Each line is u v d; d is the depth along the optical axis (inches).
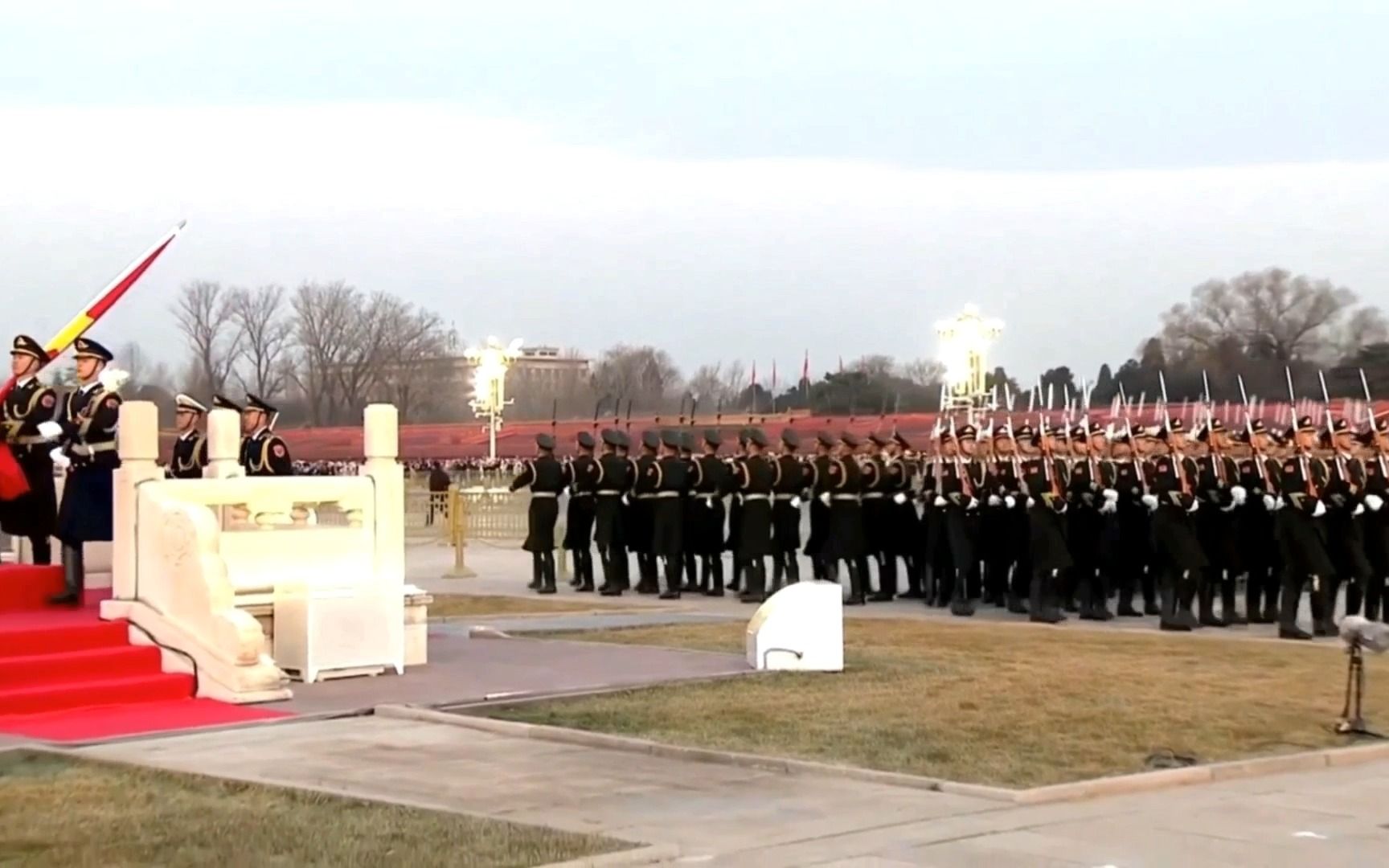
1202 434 857.5
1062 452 874.1
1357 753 466.3
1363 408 1115.9
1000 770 430.3
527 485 1098.7
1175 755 452.4
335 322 2559.1
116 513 573.9
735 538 994.1
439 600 971.3
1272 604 848.3
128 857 324.8
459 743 469.1
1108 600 937.5
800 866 329.4
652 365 2518.5
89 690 521.3
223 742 466.9
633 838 349.1
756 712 517.3
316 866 318.3
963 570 885.8
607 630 773.9
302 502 609.3
